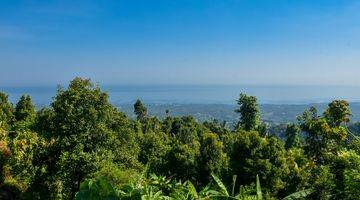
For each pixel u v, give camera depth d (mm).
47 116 36500
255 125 81000
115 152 37500
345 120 54500
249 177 37156
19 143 33312
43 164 34062
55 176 33906
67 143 33969
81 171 33375
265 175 36500
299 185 36750
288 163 41000
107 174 27734
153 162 46969
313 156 51500
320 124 50906
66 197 33938
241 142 39375
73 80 37125
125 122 41094
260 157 38219
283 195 37625
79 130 35344
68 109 35500
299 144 72312
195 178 39969
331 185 24688
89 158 33281
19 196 30500
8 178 31625
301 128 54281
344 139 49094
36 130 37094
